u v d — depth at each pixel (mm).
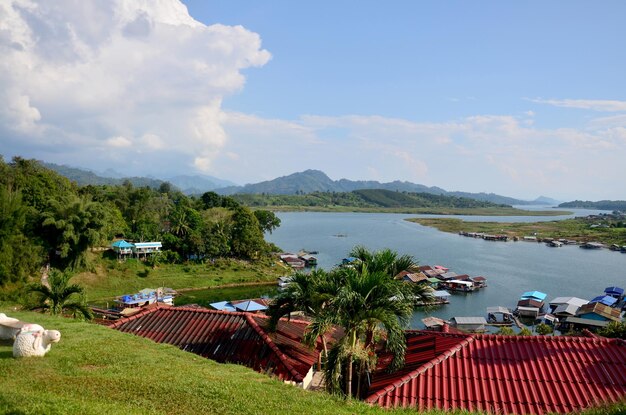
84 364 15922
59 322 23781
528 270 106188
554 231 196625
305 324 27500
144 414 11617
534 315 67625
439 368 18094
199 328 24047
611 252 139250
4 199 49438
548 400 16016
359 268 22328
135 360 17031
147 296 67438
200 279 84375
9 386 12586
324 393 16312
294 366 20703
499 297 80812
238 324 23922
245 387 15047
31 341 15773
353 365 21562
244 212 108375
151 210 109188
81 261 73875
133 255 87188
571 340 19109
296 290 21719
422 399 16500
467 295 82250
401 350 18672
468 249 143250
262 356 20938
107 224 81750
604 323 60469
